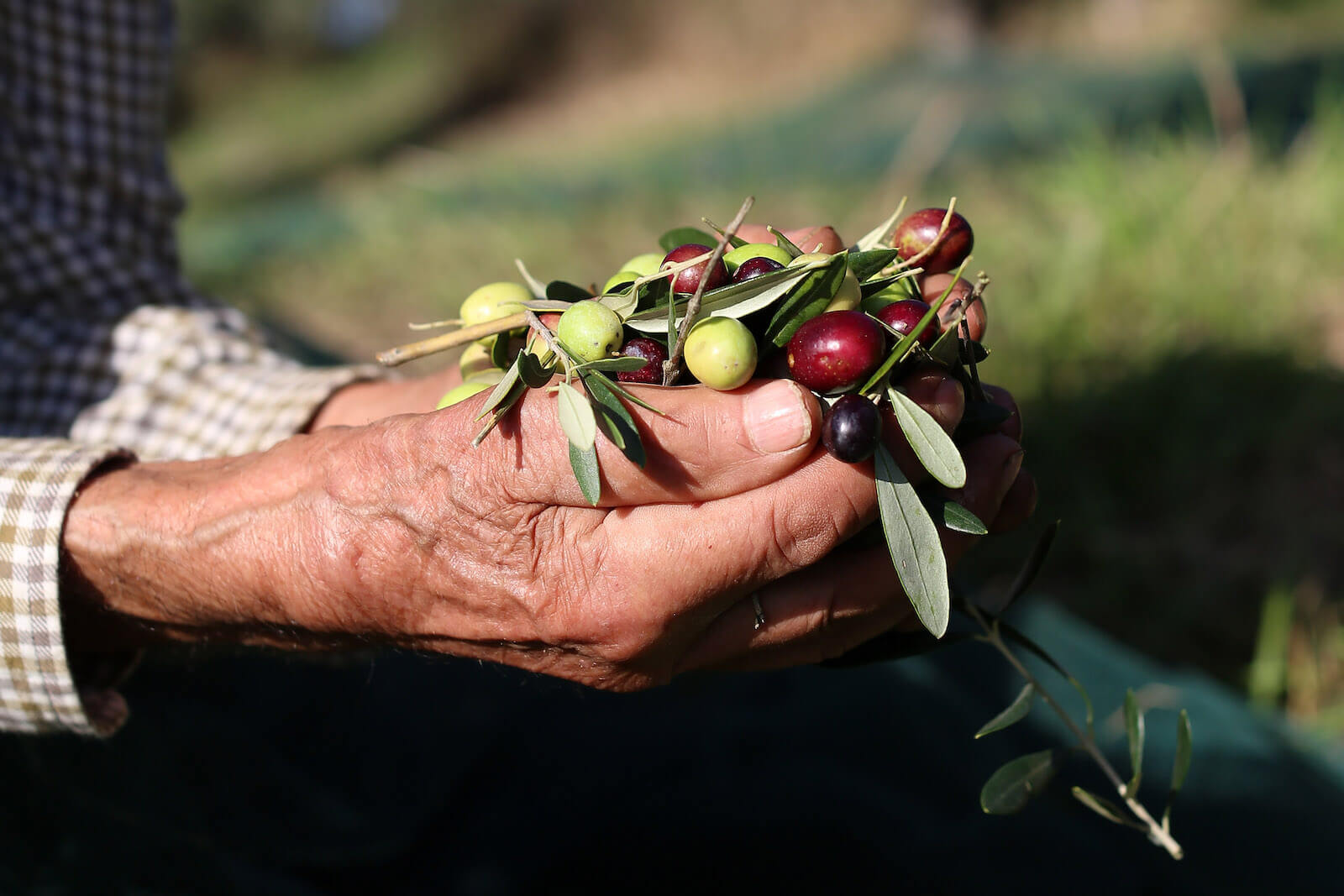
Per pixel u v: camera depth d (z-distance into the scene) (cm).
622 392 53
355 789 75
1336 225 149
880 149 301
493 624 58
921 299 59
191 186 551
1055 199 174
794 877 71
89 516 61
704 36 703
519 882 72
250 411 72
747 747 77
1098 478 116
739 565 55
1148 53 495
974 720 80
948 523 55
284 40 882
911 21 663
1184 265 143
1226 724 79
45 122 74
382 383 73
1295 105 261
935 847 71
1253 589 102
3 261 73
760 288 54
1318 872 71
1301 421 119
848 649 60
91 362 74
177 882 68
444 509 57
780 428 53
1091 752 60
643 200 256
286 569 59
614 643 57
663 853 72
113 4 75
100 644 64
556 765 76
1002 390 60
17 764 67
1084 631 89
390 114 747
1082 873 70
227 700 77
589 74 728
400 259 225
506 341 59
